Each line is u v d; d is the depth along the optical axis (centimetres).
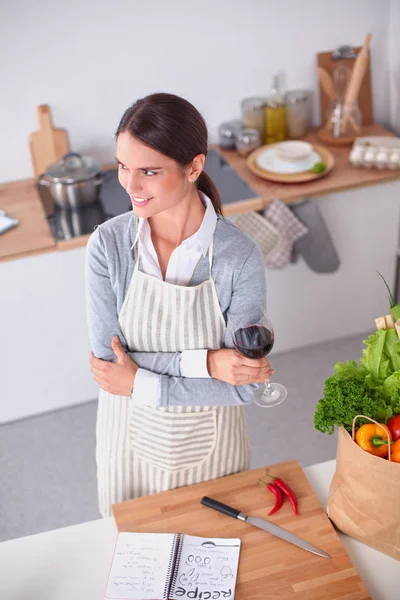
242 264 159
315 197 309
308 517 159
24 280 287
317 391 324
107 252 159
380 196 316
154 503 164
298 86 338
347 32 329
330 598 142
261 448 300
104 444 181
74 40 297
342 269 331
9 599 146
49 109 309
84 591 147
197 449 174
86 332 309
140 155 136
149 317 162
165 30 306
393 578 147
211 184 161
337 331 351
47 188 314
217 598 143
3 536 271
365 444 140
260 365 155
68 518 276
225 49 318
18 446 309
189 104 141
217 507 160
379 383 147
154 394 160
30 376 313
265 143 339
